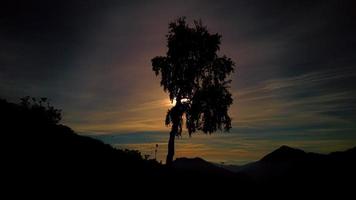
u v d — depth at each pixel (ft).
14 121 75.10
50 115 98.27
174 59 121.49
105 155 84.23
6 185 42.83
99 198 50.60
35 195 42.93
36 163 55.47
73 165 63.05
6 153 54.60
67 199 45.39
